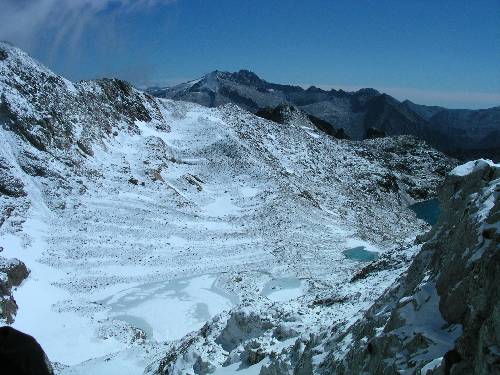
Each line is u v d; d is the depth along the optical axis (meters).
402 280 13.31
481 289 8.59
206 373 18.81
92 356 31.11
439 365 8.30
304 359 14.45
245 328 20.50
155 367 23.83
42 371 3.50
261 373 16.09
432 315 9.95
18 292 37.19
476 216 10.26
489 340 7.39
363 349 11.30
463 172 13.64
